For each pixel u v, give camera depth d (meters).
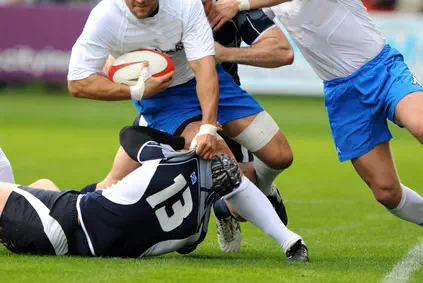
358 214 32.28
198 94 23.02
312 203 34.94
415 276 20.53
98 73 23.59
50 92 84.00
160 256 22.59
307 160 49.25
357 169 26.11
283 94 75.00
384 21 72.31
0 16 77.25
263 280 19.11
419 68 71.75
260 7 25.86
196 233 21.80
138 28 23.00
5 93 82.69
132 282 18.61
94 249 21.36
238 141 26.03
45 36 77.44
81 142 55.12
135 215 20.97
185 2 23.09
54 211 21.33
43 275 19.23
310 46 25.75
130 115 71.00
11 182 24.94
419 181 41.00
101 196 21.16
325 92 26.19
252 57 26.11
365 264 22.00
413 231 28.45
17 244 21.59
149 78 22.94
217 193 22.12
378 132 25.45
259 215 22.30
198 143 21.64
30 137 57.31
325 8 25.11
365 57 25.17
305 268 20.91
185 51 23.39
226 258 22.88
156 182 20.95
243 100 25.77
